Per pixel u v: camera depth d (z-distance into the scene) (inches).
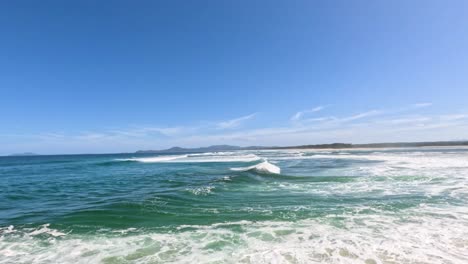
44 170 1210.6
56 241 238.2
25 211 356.5
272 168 829.2
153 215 312.5
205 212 323.6
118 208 343.6
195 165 1264.8
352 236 232.8
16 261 198.8
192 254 202.2
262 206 350.6
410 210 318.3
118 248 218.2
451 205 339.6
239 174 685.9
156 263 188.2
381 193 425.1
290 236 236.7
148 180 688.4
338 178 598.9
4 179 830.5
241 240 229.3
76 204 398.0
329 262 181.3
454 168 727.1
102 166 1395.2
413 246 207.2
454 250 198.5
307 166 990.4
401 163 942.4
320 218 291.9
